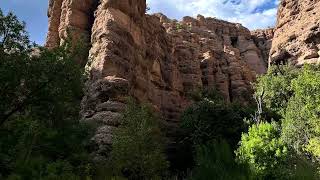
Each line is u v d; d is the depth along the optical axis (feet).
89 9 152.46
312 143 85.35
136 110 95.40
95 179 74.23
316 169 47.62
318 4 157.38
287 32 167.12
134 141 88.79
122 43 129.49
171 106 170.30
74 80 74.95
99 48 125.18
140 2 159.22
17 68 68.13
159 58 173.68
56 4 163.84
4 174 59.77
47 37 158.40
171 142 148.56
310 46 153.28
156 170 90.43
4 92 66.90
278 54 165.89
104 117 105.50
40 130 70.38
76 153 80.79
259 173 47.65
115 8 137.39
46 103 72.18
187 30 247.09
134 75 133.08
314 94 100.22
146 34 162.61
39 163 62.80
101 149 96.37
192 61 209.26
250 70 243.40
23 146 65.46
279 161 59.47
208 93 186.09
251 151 61.62
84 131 89.35
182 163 143.33
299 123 98.17
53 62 72.13
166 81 177.68
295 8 168.96
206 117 143.64
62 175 62.34
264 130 66.23
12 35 70.74
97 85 114.32
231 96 219.20
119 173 80.84
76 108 79.61
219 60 231.91
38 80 69.77
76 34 142.61
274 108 147.23
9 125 66.90
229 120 140.56
